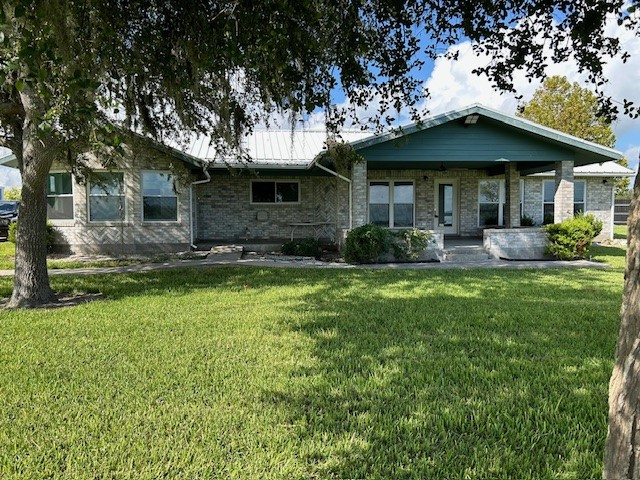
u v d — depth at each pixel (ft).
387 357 13.61
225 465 7.93
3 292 25.95
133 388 11.23
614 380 4.55
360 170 38.37
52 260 39.68
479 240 50.60
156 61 15.74
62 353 13.97
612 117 12.59
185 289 25.88
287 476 7.63
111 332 16.46
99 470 7.76
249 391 11.05
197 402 10.44
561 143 38.52
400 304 21.22
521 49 12.81
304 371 12.40
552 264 36.81
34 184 22.35
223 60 15.29
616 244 54.75
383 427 9.23
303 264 36.73
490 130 38.63
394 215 53.21
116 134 12.26
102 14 12.65
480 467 7.87
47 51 9.41
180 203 44.73
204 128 26.45
